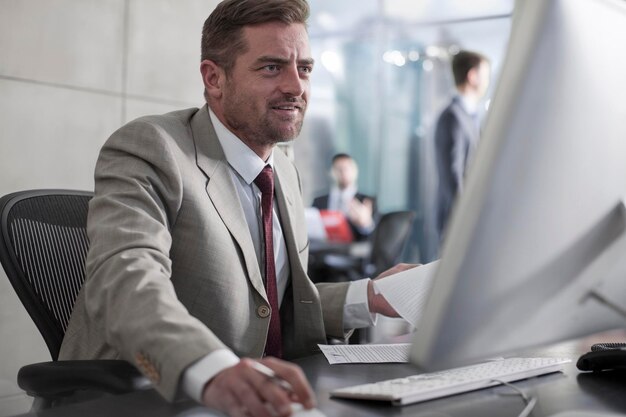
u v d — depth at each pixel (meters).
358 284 1.50
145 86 3.26
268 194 1.50
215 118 1.50
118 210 1.14
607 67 0.66
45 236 1.43
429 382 0.90
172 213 1.30
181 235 1.32
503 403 0.84
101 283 0.98
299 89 1.48
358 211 7.66
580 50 0.62
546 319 0.69
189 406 0.82
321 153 9.17
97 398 0.93
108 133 3.12
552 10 0.60
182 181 1.33
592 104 0.64
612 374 1.03
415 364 0.64
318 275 5.70
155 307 0.86
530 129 0.60
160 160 1.31
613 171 0.68
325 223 7.08
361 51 9.13
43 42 2.89
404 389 0.86
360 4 8.16
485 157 0.60
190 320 0.84
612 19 0.66
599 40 0.64
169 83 3.37
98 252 1.05
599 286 0.72
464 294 0.62
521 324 0.67
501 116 0.60
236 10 1.47
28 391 1.07
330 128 9.21
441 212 6.38
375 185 9.29
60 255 1.43
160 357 0.78
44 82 2.90
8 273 1.34
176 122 1.45
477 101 6.35
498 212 0.61
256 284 1.38
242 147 1.49
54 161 2.94
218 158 1.43
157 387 0.78
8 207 1.40
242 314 1.35
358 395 0.85
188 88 3.45
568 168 0.64
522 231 0.63
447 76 8.66
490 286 0.63
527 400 0.85
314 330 1.45
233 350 1.34
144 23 3.25
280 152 1.69
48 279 1.39
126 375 1.03
